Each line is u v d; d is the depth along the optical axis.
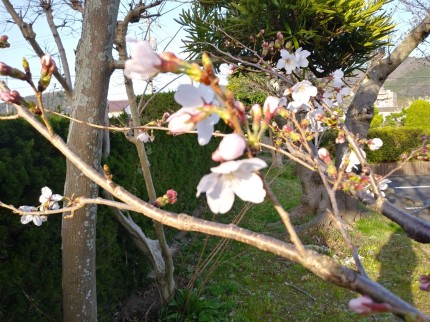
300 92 1.98
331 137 7.90
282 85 3.17
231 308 3.93
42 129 1.11
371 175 1.49
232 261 5.02
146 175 3.26
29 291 2.74
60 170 3.12
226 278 4.59
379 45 5.09
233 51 4.99
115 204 1.26
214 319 3.69
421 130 12.62
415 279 4.67
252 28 4.66
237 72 4.32
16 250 2.61
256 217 6.84
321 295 4.31
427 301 4.20
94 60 2.49
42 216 2.26
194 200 7.21
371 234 6.05
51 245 2.97
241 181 0.75
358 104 5.69
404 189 10.61
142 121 5.46
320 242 5.78
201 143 0.74
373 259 5.23
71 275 2.59
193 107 0.73
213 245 5.59
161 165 5.56
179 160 6.38
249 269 4.86
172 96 6.79
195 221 0.87
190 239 5.93
